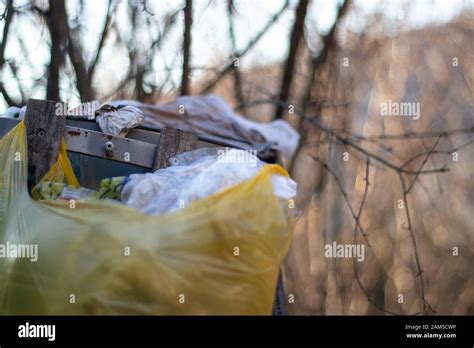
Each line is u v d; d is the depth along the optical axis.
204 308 2.38
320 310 8.23
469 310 9.30
